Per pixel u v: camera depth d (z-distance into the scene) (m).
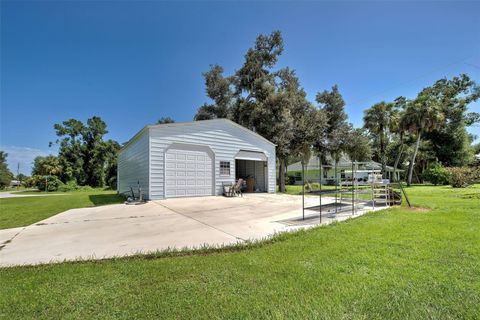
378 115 26.50
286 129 17.50
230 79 22.50
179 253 3.44
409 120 25.64
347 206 8.24
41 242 4.14
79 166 34.88
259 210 7.54
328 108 21.59
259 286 2.34
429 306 1.96
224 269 2.78
